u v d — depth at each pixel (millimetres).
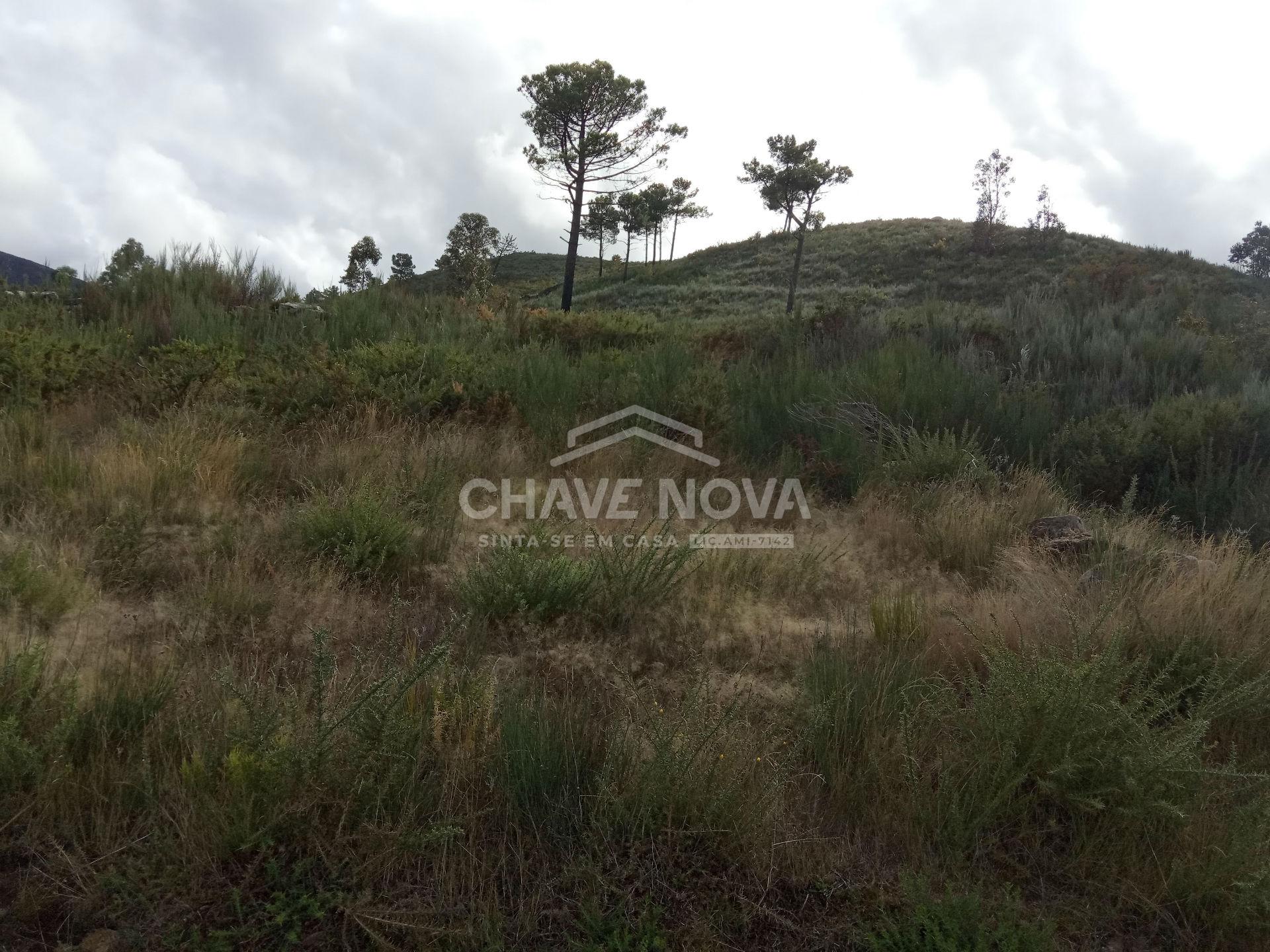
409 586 4461
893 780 3051
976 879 2727
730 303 40312
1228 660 3682
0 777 2494
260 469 5703
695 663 3867
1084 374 10172
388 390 7281
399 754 2686
